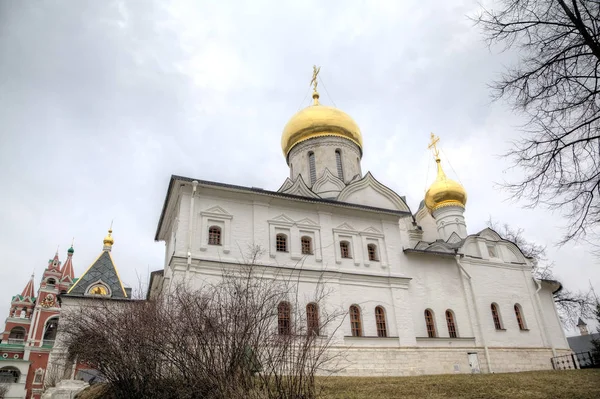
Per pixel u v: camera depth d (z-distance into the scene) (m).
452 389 15.43
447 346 28.20
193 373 10.00
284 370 9.75
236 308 10.41
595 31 9.82
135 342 12.92
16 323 64.88
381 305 27.12
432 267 30.56
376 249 28.83
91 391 19.39
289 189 32.81
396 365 25.66
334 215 28.44
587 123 10.27
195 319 10.61
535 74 10.55
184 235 23.75
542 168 10.64
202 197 25.20
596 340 29.25
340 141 36.81
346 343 24.78
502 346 30.06
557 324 34.16
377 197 32.16
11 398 44.84
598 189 10.23
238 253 24.61
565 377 18.22
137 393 12.92
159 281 29.53
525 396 14.01
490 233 34.41
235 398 8.84
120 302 16.42
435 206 40.38
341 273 26.52
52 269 59.59
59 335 26.88
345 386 16.05
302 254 26.19
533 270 36.97
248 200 26.31
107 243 51.50
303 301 24.59
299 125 37.41
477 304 30.58
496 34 10.91
